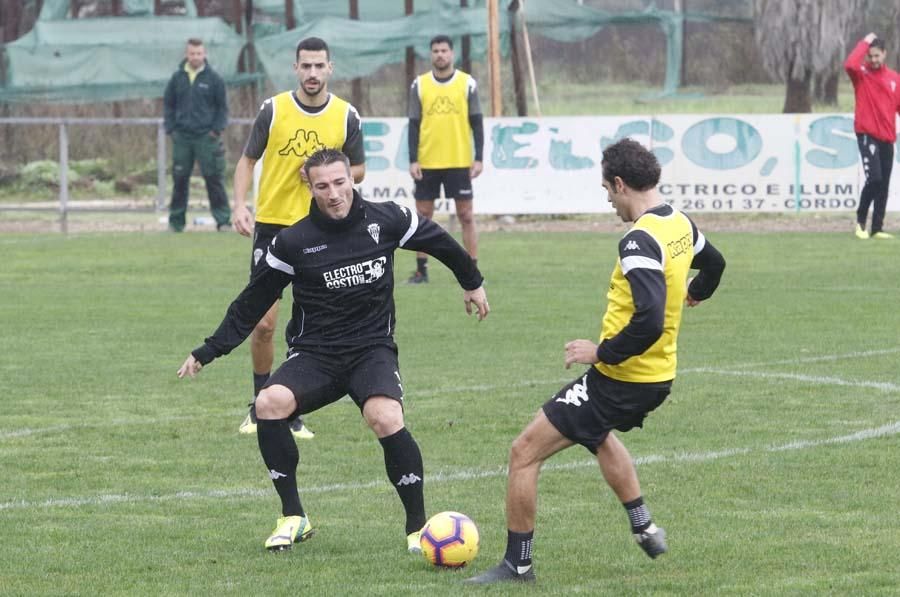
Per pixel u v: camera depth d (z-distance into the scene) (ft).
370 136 160.97
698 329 93.45
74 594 41.11
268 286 48.06
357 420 68.13
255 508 51.88
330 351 47.70
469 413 68.44
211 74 162.50
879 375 76.64
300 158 66.18
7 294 115.24
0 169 200.95
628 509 42.70
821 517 49.14
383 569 43.75
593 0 202.39
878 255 134.31
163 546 46.60
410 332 93.97
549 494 53.26
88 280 123.85
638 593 40.60
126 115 208.74
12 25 213.05
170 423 67.31
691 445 60.95
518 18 183.52
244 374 81.10
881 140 145.89
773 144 157.99
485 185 162.40
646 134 159.22
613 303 41.50
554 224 169.89
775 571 42.70
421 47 185.37
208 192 164.76
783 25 189.47
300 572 43.42
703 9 196.03
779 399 70.49
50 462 59.36
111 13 205.57
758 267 126.72
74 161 204.95
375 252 47.73
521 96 180.34
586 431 41.55
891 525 47.96
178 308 107.14
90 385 77.15
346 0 197.06
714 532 47.37
